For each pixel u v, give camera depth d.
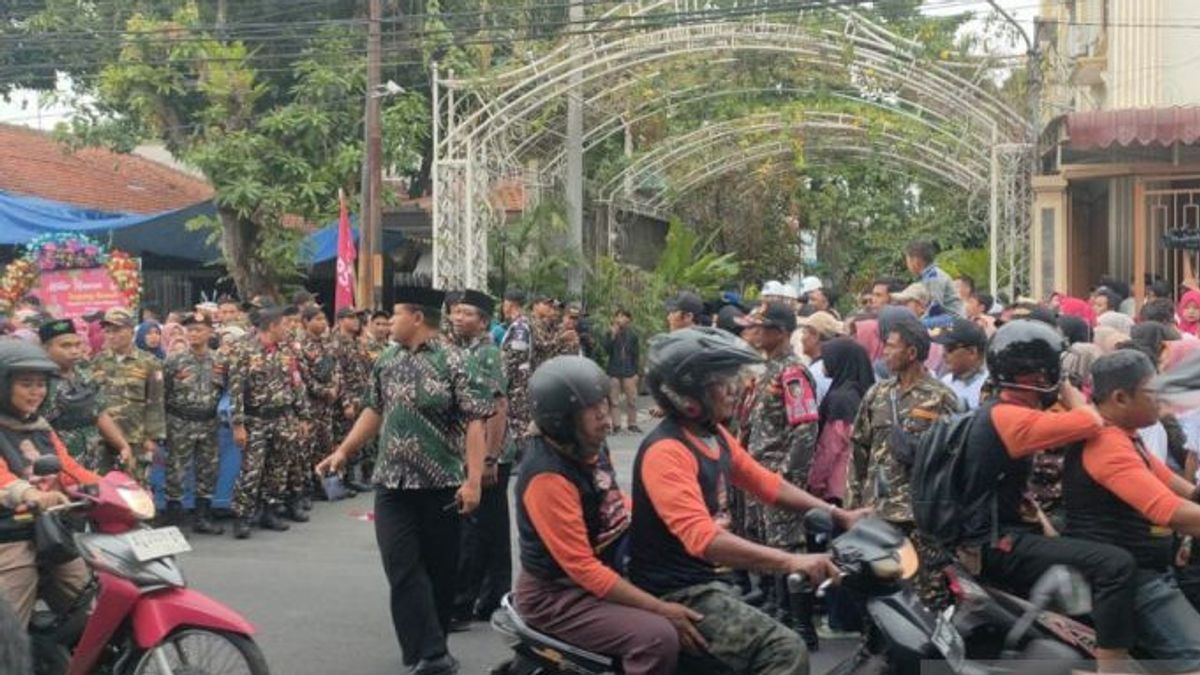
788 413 7.47
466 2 24.78
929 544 5.23
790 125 24.47
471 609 8.39
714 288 25.88
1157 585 5.00
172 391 11.64
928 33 20.12
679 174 27.73
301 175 21.55
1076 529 5.07
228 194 20.62
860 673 4.51
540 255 22.17
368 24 20.38
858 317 10.60
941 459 5.11
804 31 19.09
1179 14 18.27
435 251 20.45
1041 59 19.38
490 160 20.95
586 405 4.48
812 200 34.59
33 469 5.80
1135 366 5.10
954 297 11.12
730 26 19.09
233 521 12.07
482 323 8.38
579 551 4.46
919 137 23.62
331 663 7.49
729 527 4.93
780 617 7.97
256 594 9.21
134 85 22.36
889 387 6.62
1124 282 16.06
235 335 12.20
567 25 20.08
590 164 25.84
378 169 19.34
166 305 23.41
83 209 22.05
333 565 10.28
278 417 11.91
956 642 4.45
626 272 23.64
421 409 7.01
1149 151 16.31
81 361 10.75
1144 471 4.91
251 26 21.20
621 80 21.25
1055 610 4.84
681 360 4.50
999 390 5.20
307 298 14.06
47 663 6.06
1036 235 18.33
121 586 5.75
